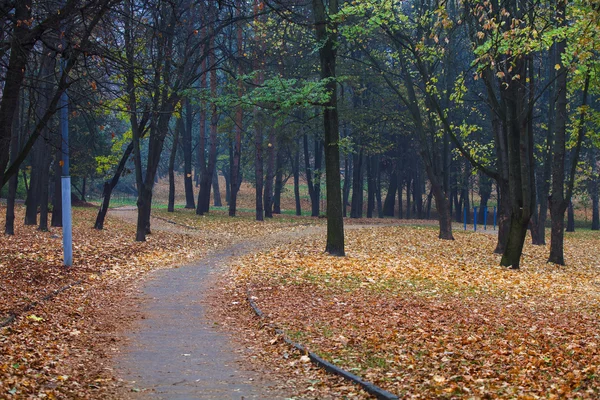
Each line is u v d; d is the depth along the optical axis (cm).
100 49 1259
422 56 2444
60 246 2298
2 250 1977
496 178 2661
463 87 1631
